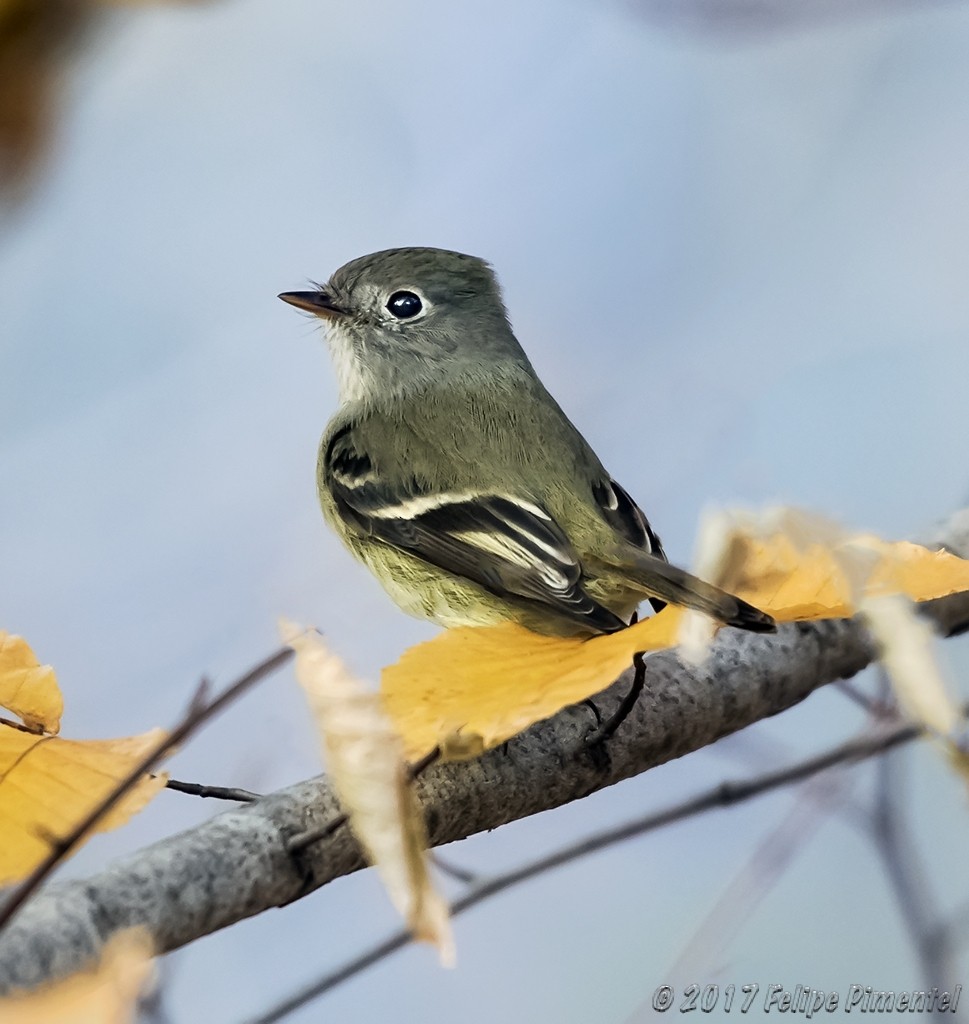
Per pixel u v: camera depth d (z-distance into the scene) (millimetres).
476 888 3260
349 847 3072
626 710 3230
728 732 3250
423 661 2494
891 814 3273
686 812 3266
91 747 2717
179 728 2143
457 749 2338
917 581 2641
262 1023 3242
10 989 2457
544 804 3232
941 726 2412
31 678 2709
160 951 2777
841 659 3258
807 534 2377
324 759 2102
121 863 2836
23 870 2572
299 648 2146
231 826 3000
